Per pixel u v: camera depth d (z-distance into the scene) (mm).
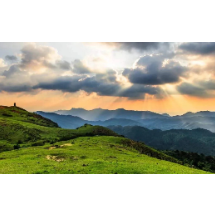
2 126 104625
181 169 41438
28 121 158375
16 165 36219
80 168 33906
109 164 37469
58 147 61219
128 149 69312
